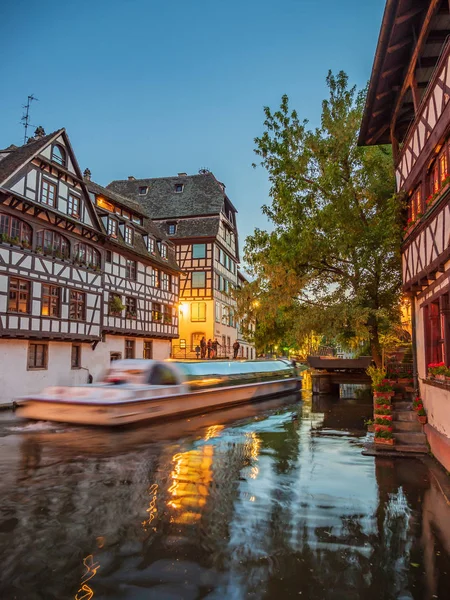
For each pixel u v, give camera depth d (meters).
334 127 13.97
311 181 14.62
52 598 3.40
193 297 36.62
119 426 11.45
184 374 15.11
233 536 4.54
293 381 22.92
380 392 9.52
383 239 12.59
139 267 27.20
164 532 4.64
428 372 8.47
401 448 8.30
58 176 19.95
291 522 4.90
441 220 7.29
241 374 18.25
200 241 36.91
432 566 3.89
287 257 14.49
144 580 3.67
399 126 12.12
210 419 13.64
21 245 17.73
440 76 7.30
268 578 3.70
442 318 7.55
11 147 21.28
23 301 17.97
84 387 12.53
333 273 15.42
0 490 6.17
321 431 11.10
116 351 24.88
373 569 3.84
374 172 13.97
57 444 9.53
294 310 15.14
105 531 4.68
